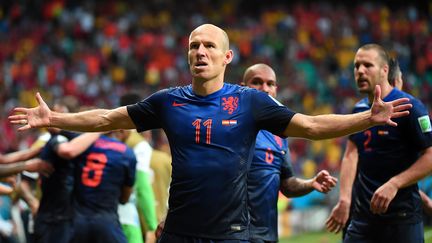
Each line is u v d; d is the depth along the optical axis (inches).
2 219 1334.9
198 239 583.2
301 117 581.9
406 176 738.8
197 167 585.3
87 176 844.6
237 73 3513.8
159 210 988.6
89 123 616.1
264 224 732.0
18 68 3166.8
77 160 847.1
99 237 838.5
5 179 826.2
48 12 3705.7
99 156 851.4
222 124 588.7
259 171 739.4
